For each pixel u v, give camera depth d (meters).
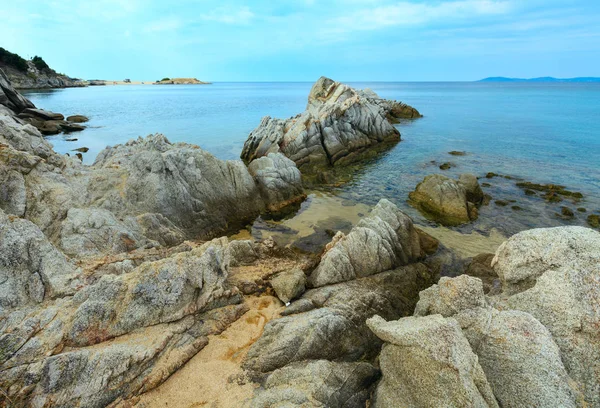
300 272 13.41
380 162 38.19
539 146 43.75
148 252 14.12
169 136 51.94
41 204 14.67
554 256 9.48
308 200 26.89
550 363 7.25
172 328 9.99
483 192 27.41
